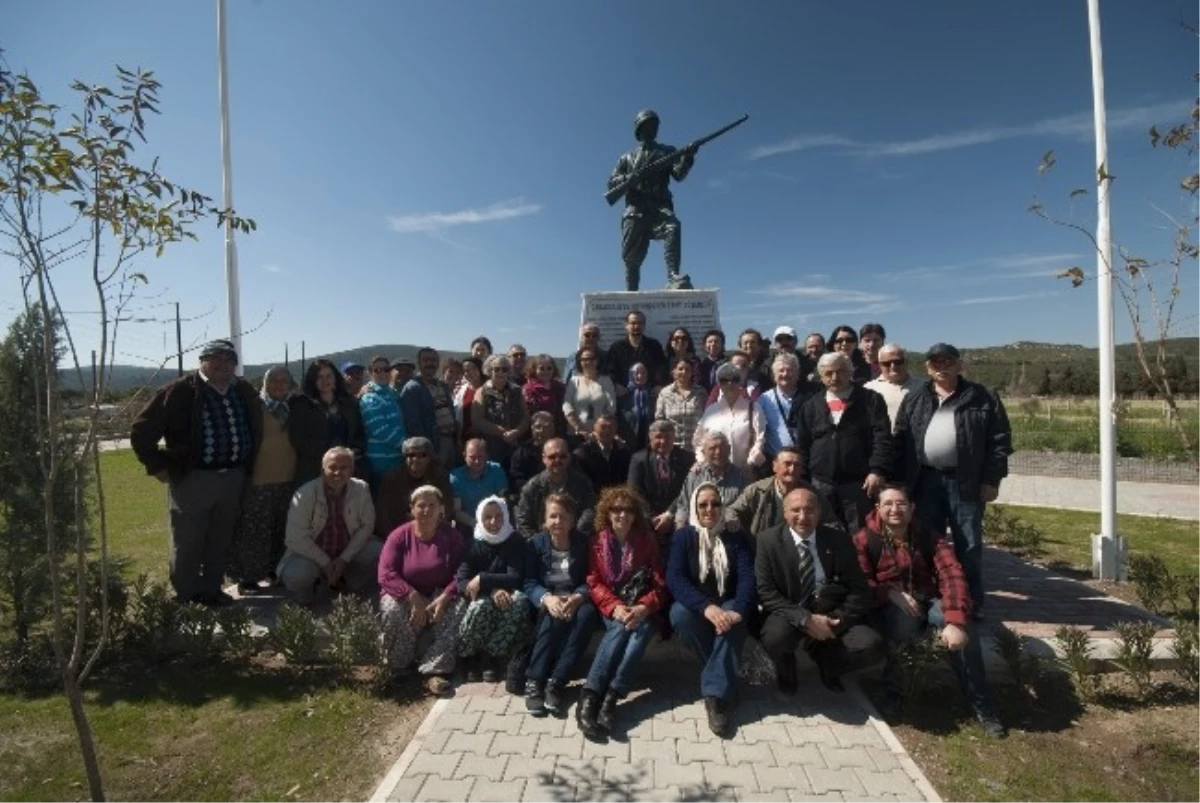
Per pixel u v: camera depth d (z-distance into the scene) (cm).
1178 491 1362
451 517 584
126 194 293
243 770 375
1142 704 438
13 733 411
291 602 591
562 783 354
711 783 354
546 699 431
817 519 460
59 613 300
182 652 512
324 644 498
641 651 428
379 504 592
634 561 464
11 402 484
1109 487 706
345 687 464
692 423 653
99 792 309
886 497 462
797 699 450
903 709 439
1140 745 395
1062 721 424
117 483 1473
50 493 296
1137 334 351
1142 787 361
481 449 600
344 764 379
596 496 567
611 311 902
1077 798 351
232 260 826
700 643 443
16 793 358
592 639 525
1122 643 477
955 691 461
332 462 554
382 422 636
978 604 530
